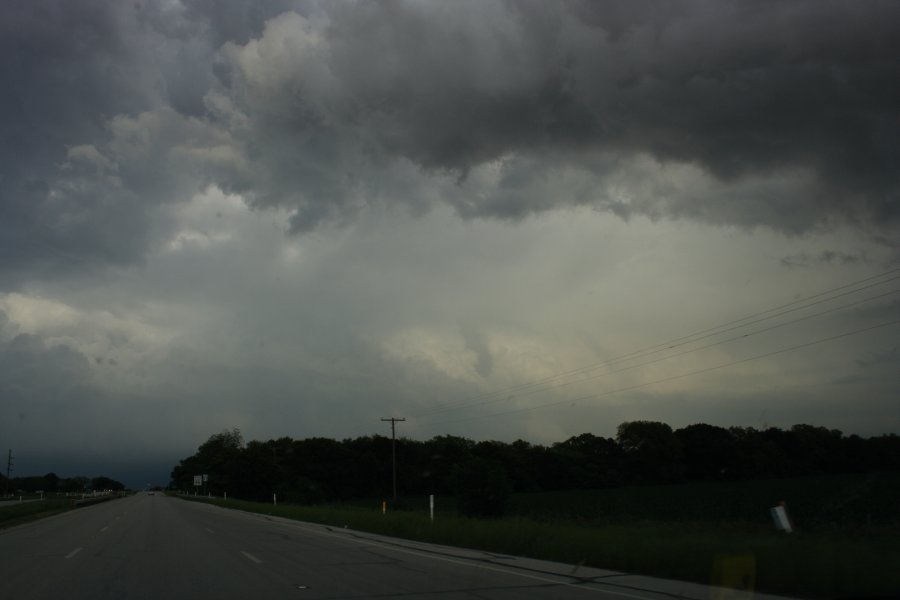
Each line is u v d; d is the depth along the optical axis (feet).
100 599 37.68
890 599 34.96
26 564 55.21
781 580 38.11
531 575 46.21
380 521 93.97
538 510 190.08
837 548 40.37
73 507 223.30
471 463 176.55
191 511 169.17
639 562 47.55
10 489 559.79
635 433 396.98
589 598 36.63
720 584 40.96
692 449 392.06
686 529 66.28
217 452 516.73
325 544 71.61
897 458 358.23
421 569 49.70
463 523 77.46
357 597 37.47
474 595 37.88
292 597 37.60
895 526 70.13
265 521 120.16
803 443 369.71
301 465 399.24
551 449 400.88
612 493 289.74
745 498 196.24
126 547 69.00
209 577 45.75
